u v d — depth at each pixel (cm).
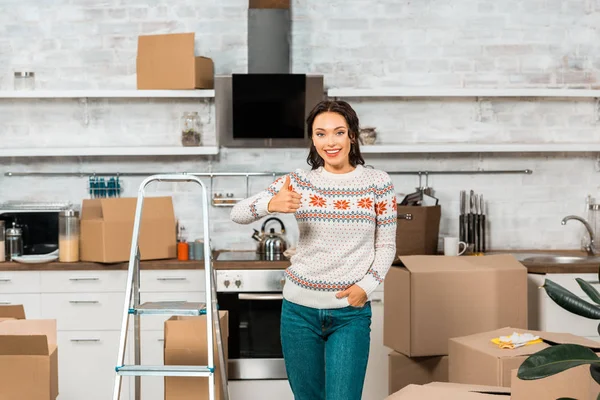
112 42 539
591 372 211
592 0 548
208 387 325
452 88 537
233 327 479
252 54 521
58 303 479
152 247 487
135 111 542
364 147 511
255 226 544
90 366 480
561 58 550
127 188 543
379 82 544
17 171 540
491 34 547
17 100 539
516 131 551
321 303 283
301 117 510
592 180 554
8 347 285
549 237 555
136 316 346
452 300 375
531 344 302
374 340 485
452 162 550
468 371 306
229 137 523
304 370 292
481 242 535
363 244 285
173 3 537
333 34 541
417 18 544
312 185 287
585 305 222
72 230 481
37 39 536
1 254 487
